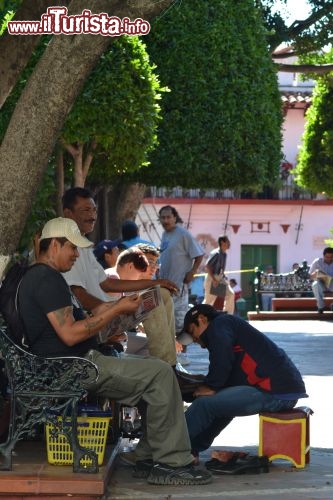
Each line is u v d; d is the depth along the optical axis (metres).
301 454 11.26
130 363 10.16
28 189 10.39
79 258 11.74
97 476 9.57
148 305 11.20
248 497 10.01
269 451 11.28
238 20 27.55
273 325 34.66
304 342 27.06
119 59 18.98
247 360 11.16
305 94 57.94
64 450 9.91
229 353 11.09
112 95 18.86
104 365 10.10
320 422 14.40
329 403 16.03
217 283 29.25
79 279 11.62
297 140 58.28
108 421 9.98
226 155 27.50
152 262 13.24
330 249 37.94
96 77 18.80
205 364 21.47
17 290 9.95
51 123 10.31
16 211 10.38
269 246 58.19
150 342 11.99
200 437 11.29
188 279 21.34
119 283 12.14
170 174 27.16
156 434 10.30
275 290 40.72
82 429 9.92
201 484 10.37
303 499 9.98
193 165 27.12
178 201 56.47
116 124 19.06
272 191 57.72
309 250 58.38
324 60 39.66
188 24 26.72
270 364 11.15
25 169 10.33
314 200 57.84
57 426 9.69
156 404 10.20
